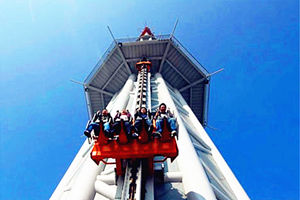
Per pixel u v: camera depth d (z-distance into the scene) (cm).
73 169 1322
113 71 2736
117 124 633
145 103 1283
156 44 2544
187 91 2875
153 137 633
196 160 927
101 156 619
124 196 588
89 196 842
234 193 1033
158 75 2502
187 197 757
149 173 703
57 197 1070
